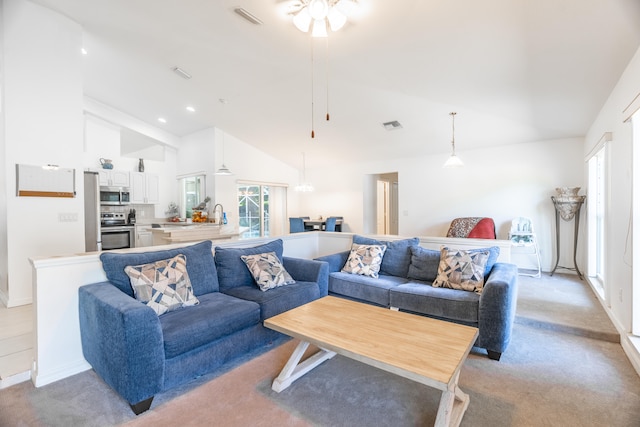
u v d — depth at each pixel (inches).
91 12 131.3
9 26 125.0
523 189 207.2
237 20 115.0
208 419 68.4
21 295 129.3
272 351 101.1
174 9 115.6
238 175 274.8
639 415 68.8
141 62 169.3
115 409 71.7
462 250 120.2
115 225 258.2
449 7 92.0
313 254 180.2
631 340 93.9
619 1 78.7
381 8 96.3
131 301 74.0
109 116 243.1
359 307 95.4
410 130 206.5
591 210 170.1
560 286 163.2
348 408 72.4
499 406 72.4
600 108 140.8
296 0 99.6
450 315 104.1
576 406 72.2
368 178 297.6
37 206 132.3
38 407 72.4
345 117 201.0
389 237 155.7
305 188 272.4
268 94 186.7
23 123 128.5
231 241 137.6
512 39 101.5
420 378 57.4
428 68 129.3
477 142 213.2
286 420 68.3
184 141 292.7
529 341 106.7
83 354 88.4
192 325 80.0
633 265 96.0
